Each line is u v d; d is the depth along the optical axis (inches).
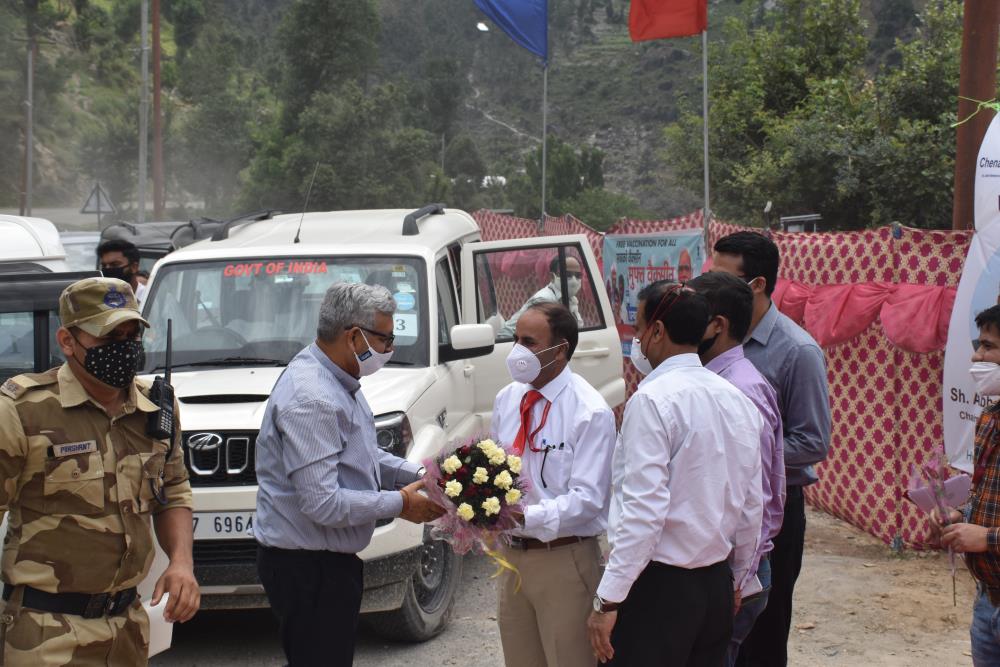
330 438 142.8
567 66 5836.6
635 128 4955.7
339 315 145.7
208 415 209.9
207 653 225.5
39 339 164.9
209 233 498.9
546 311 151.6
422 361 242.4
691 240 378.9
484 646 227.1
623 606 134.9
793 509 170.7
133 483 131.9
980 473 145.9
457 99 3740.2
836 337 298.8
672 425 129.8
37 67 3351.4
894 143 707.4
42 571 126.1
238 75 3740.2
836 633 227.9
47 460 125.9
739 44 963.3
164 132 2728.8
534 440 152.9
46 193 3083.2
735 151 924.6
